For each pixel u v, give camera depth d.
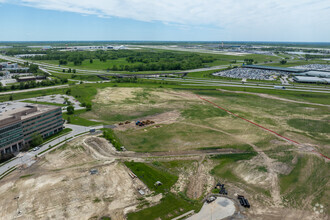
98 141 120.38
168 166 98.19
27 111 118.00
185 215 70.38
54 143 117.75
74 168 94.88
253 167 97.75
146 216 69.75
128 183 85.94
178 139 123.25
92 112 167.25
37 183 84.44
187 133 130.75
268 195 80.50
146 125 143.00
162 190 82.31
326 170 95.50
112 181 86.75
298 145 116.56
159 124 144.50
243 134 129.25
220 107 178.75
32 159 101.94
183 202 76.25
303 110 171.25
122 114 163.25
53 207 72.56
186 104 186.25
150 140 122.38
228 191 82.50
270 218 69.75
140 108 176.25
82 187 82.69
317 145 116.75
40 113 119.44
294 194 81.12
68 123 146.50
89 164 98.19
